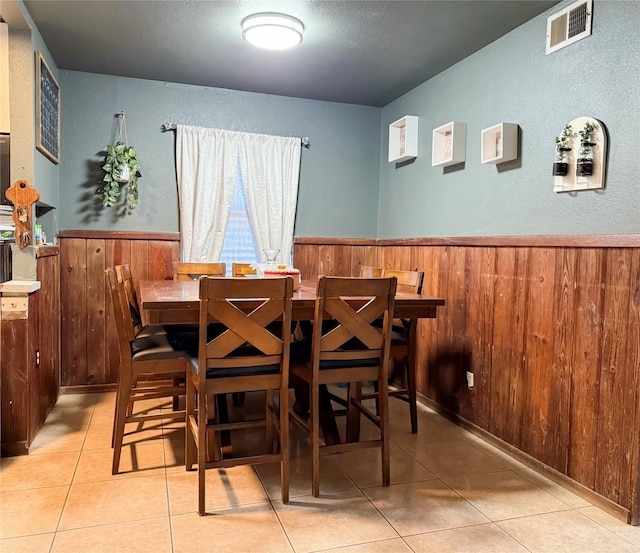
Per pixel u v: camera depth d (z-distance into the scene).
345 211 4.45
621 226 2.18
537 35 2.69
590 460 2.29
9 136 2.79
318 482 2.26
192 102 3.97
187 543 1.88
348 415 2.80
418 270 3.82
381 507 2.18
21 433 2.62
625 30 2.18
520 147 2.80
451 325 3.36
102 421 3.17
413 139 3.87
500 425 2.88
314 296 2.57
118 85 3.80
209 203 4.01
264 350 2.16
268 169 4.15
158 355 2.47
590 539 1.99
